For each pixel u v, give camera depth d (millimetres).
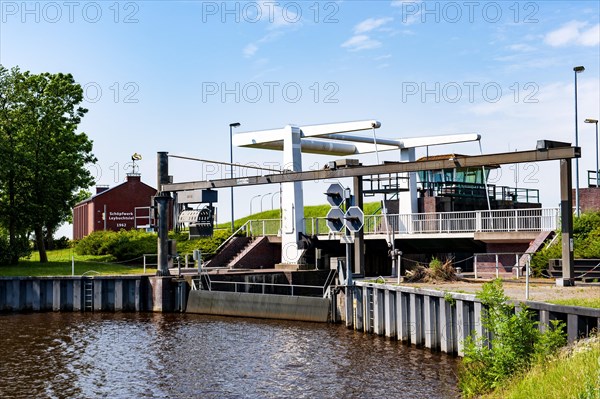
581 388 11195
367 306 29938
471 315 22500
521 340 16312
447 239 42625
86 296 39969
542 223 37500
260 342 28109
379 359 23781
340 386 20375
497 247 39344
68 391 20734
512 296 23422
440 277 32438
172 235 53781
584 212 43531
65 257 56250
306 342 27750
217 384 21234
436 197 49219
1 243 49250
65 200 54281
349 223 27703
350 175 35094
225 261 47750
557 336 16125
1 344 28531
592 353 13102
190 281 39094
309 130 46031
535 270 34594
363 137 49250
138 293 39531
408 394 19062
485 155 30750
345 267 34969
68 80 55250
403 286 27422
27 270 46094
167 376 22438
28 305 40188
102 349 27219
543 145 29266
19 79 53250
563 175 29078
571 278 28750
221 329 31844
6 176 51094
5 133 52281
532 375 13523
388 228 44719
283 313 34750
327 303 33125
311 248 45406
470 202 51438
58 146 54375
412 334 26141
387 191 50094
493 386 15414
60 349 27312
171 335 30344
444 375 21031
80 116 56312
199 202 39156
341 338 28500
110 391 20672
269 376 22047
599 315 16703
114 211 73188
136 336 30234
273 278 41219
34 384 21594
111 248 53562
